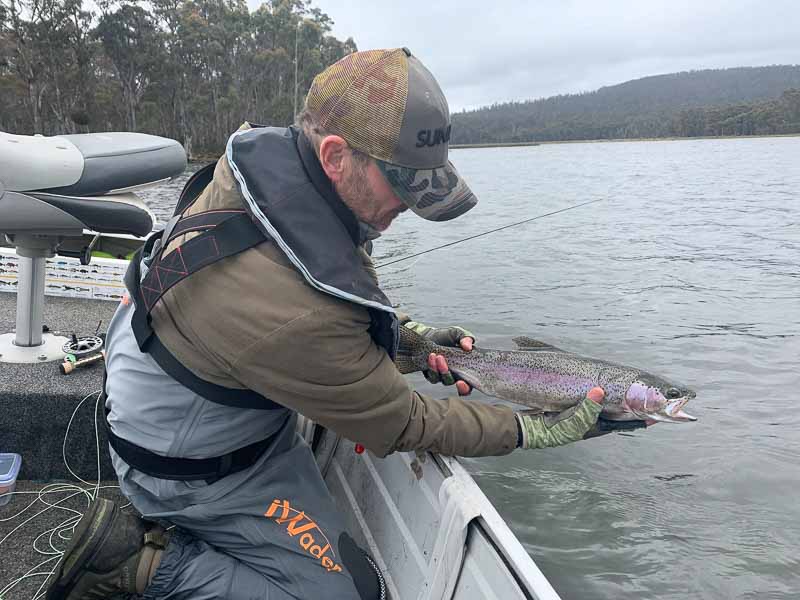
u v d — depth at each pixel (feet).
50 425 8.17
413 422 5.34
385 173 4.57
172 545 5.72
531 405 7.52
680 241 39.34
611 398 7.26
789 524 10.67
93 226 7.59
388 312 4.86
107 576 5.47
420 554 5.71
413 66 4.56
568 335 20.16
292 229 4.55
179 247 4.79
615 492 11.47
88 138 7.88
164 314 4.96
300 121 4.89
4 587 6.51
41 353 8.95
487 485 11.63
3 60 141.79
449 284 26.94
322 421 5.03
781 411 14.71
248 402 5.21
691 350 18.78
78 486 8.30
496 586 4.61
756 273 29.91
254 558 5.67
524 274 29.19
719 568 9.68
